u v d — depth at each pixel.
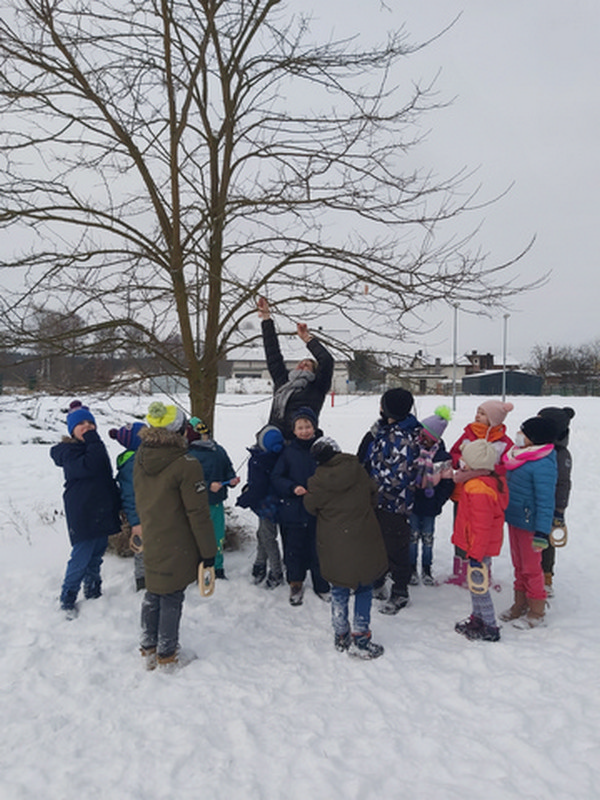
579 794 2.44
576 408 28.88
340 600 3.71
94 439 4.22
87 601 4.35
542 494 3.93
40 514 6.68
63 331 5.03
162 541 3.45
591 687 3.22
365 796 2.47
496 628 3.83
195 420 4.79
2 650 3.68
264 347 5.09
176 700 3.16
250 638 3.90
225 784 2.53
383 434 4.38
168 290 5.18
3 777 2.58
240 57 5.21
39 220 4.94
